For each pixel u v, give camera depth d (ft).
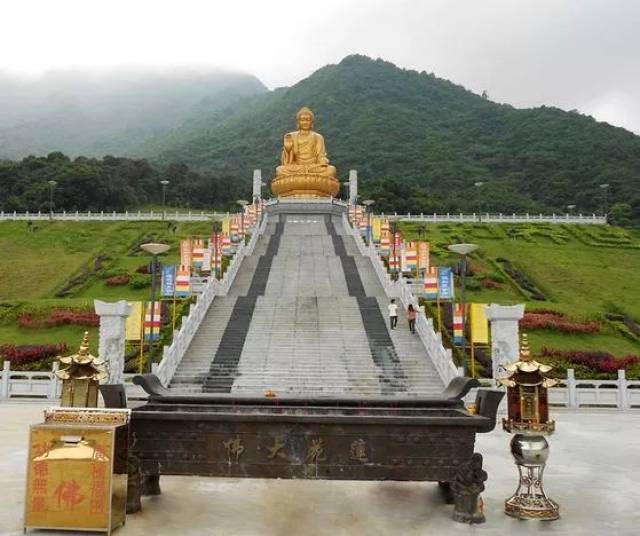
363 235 181.47
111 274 174.70
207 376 87.61
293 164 251.39
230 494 40.01
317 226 214.90
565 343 120.67
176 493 39.91
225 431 34.17
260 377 87.45
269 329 104.42
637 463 51.60
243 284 135.13
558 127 589.32
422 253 126.52
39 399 92.32
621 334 128.88
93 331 123.95
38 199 379.76
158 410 37.78
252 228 185.88
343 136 653.30
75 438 32.04
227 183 478.59
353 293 129.29
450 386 42.73
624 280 181.68
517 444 36.27
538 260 198.39
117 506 32.35
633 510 37.17
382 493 40.57
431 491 41.11
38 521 31.35
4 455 51.11
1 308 137.59
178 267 109.40
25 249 214.28
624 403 89.10
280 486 42.32
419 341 99.66
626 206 370.53
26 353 105.60
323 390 84.23
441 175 512.63
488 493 41.01
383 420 33.73
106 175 414.00
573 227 256.93
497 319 82.12
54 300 144.36
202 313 107.96
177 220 265.13
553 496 40.45
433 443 34.06
